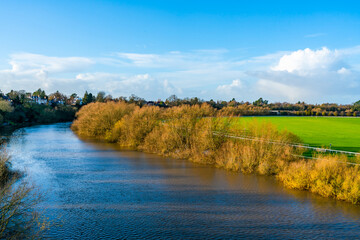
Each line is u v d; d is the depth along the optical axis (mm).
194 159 37156
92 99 164750
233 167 32000
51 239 15539
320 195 23281
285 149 30656
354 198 21250
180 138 41281
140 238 15891
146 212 19703
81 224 17547
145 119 48594
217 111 39406
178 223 17938
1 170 24797
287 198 22547
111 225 17516
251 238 15984
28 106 114250
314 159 28719
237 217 18875
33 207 20062
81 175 29766
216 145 36531
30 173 30188
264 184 26453
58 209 20016
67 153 42906
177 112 42500
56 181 27359
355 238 16016
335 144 43312
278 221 18266
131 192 24203
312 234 16484
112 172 31281
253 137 32812
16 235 15266
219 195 23391
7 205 14898
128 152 44281
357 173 22188
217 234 16453
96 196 23047
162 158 39438
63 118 129000
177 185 26312
